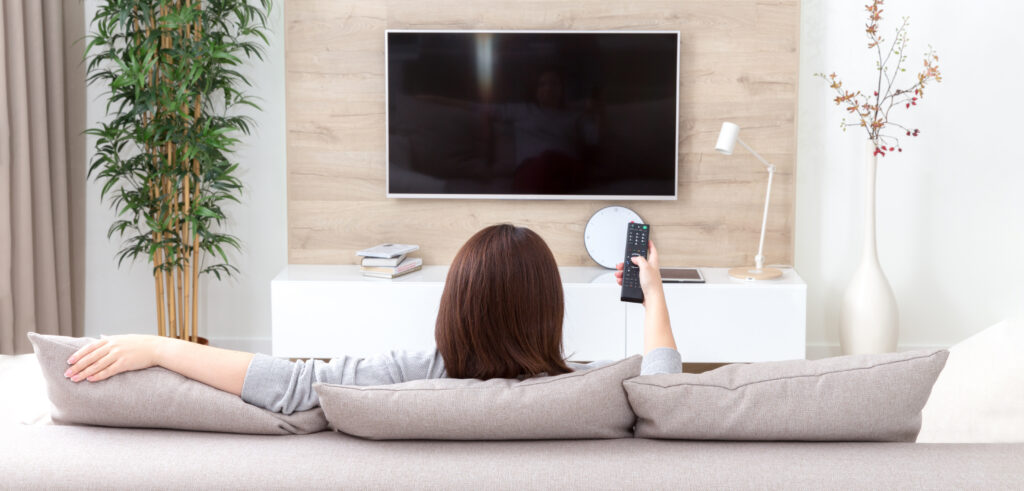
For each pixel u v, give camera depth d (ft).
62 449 3.98
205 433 4.26
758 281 11.98
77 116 12.81
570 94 12.61
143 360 4.33
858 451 4.03
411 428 4.11
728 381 4.25
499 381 4.26
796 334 11.82
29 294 11.86
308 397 4.38
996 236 12.92
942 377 7.25
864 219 12.45
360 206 13.12
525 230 4.49
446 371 4.55
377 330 12.07
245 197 13.25
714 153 12.80
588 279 12.16
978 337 7.73
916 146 12.82
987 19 12.51
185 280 12.53
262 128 13.09
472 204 13.08
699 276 12.09
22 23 11.46
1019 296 13.00
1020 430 6.24
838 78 12.70
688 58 12.62
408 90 12.65
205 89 11.90
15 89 11.47
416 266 12.74
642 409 4.24
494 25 12.67
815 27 12.66
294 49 12.77
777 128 12.67
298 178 13.05
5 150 11.35
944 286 13.08
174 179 12.01
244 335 13.55
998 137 12.73
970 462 3.88
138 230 12.71
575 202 13.02
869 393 4.13
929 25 12.53
